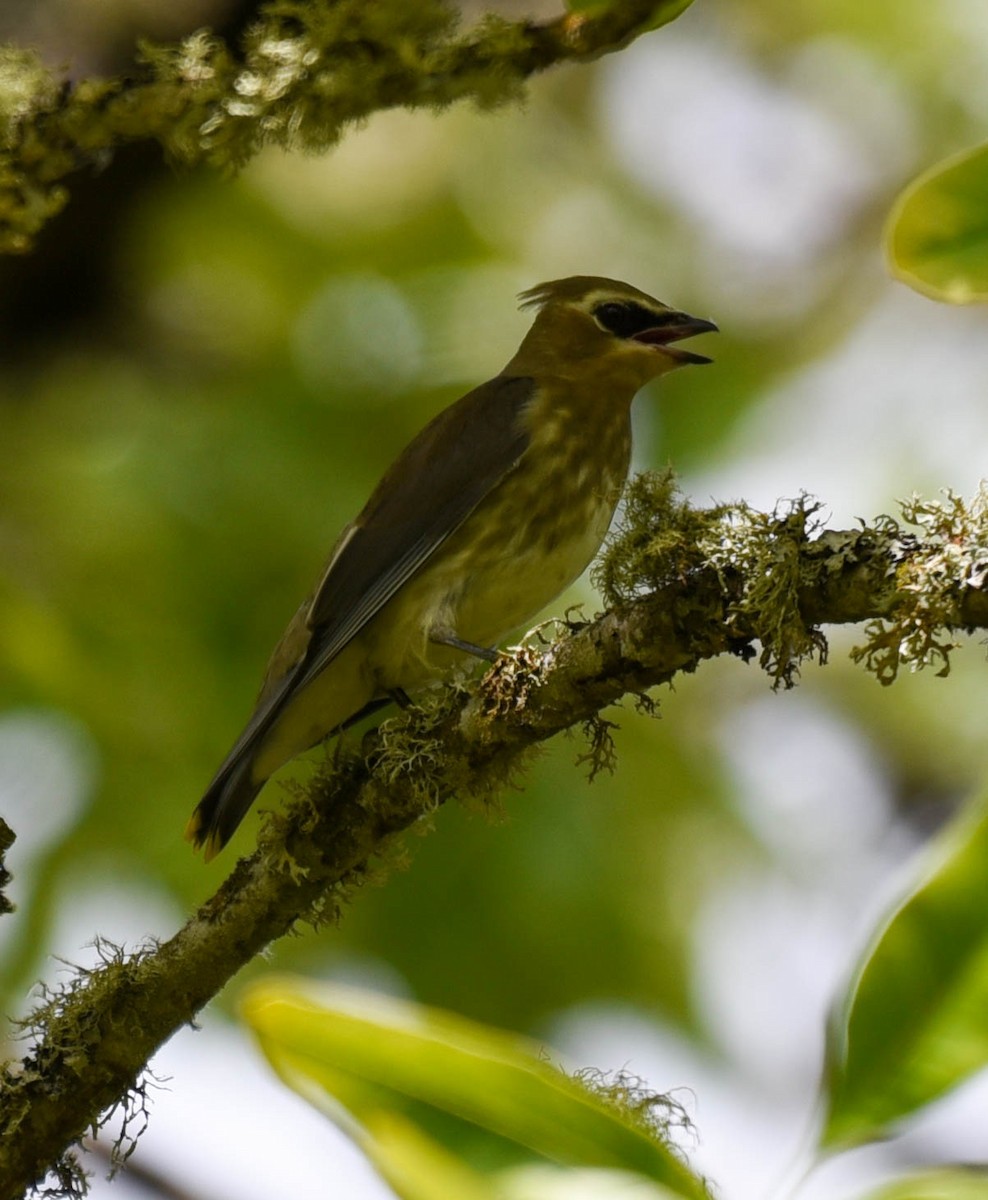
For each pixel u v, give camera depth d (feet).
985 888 12.81
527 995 36.76
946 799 41.70
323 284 41.57
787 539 20.35
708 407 41.78
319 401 40.06
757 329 43.32
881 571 19.56
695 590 21.20
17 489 38.65
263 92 21.79
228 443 39.04
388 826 23.73
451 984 36.55
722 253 43.86
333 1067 13.28
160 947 23.04
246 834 36.24
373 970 36.60
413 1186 12.91
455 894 36.58
